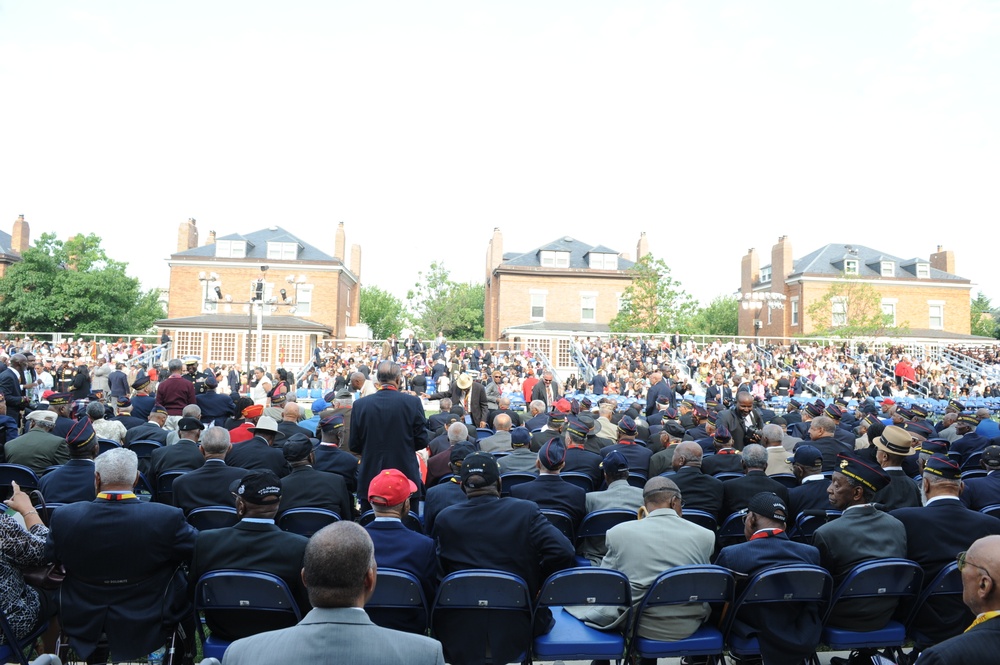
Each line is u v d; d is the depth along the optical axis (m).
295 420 9.41
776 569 4.51
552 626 4.96
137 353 37.31
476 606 4.43
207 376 13.10
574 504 6.42
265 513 4.51
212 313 48.09
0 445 9.26
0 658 4.32
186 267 48.47
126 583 4.45
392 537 4.65
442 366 32.78
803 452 6.90
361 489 6.92
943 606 4.93
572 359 43.50
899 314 53.47
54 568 4.53
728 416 11.55
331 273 49.44
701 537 5.06
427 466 8.88
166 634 4.63
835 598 4.75
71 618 4.40
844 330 48.78
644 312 49.97
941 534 5.12
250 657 2.55
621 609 4.91
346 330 53.22
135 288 56.38
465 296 84.06
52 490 6.22
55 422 8.73
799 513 6.74
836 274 53.09
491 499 4.94
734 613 4.71
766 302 57.34
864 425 10.98
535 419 12.42
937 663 2.72
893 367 39.28
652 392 18.89
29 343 38.34
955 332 53.81
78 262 53.81
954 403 13.73
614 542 5.10
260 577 4.18
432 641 2.66
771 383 33.00
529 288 51.84
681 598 4.59
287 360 43.28
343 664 2.50
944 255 57.59
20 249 58.41
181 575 4.80
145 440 9.47
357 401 7.02
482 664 4.47
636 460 8.82
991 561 2.78
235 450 7.80
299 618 4.27
